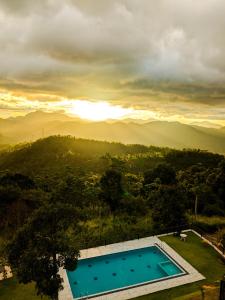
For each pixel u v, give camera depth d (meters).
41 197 33.75
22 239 15.23
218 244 25.59
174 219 29.02
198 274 21.47
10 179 42.62
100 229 28.66
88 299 18.86
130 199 35.00
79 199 34.03
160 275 22.45
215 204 39.66
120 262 24.23
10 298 18.52
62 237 15.51
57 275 15.31
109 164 91.12
